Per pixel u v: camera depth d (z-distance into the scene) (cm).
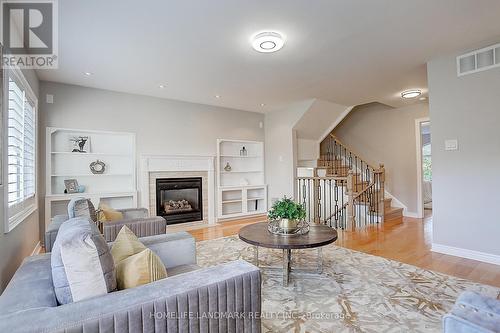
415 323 193
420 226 502
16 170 256
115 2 215
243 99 519
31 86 331
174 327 112
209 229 505
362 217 568
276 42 276
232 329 130
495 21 253
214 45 293
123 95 465
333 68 364
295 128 585
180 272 186
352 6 226
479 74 309
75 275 109
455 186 330
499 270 285
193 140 537
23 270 135
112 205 459
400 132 609
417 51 317
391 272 284
